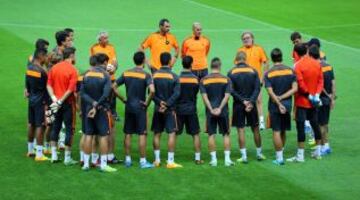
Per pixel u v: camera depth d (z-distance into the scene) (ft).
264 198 53.21
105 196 53.42
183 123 61.46
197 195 53.62
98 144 61.31
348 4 142.82
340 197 53.62
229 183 56.39
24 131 71.15
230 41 113.50
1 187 55.21
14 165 60.70
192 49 77.51
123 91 84.79
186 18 129.29
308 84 61.62
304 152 65.62
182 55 78.38
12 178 57.36
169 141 60.18
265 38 115.85
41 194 53.78
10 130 71.36
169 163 60.29
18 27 117.91
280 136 61.41
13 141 67.87
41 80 61.62
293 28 123.65
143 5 138.72
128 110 59.77
